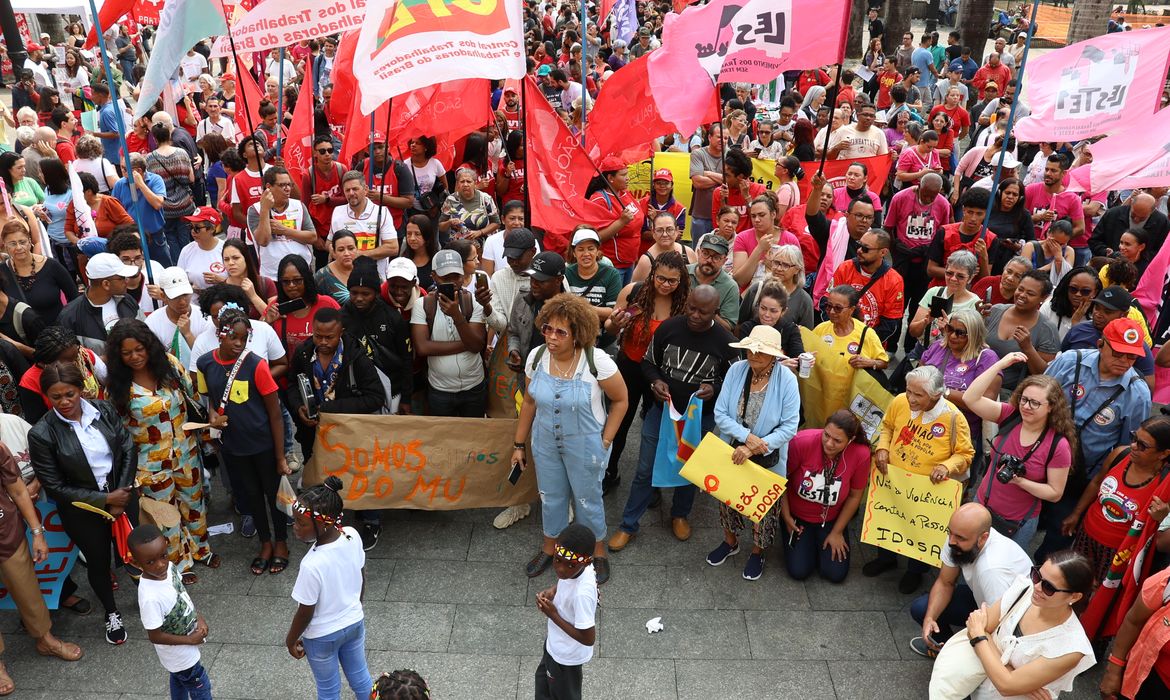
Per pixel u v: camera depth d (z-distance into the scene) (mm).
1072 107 7434
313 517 4215
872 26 30031
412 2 6340
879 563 6066
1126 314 5988
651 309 6316
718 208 9672
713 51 7293
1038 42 32375
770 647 5398
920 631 5551
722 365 5941
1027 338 6172
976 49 24922
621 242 8406
